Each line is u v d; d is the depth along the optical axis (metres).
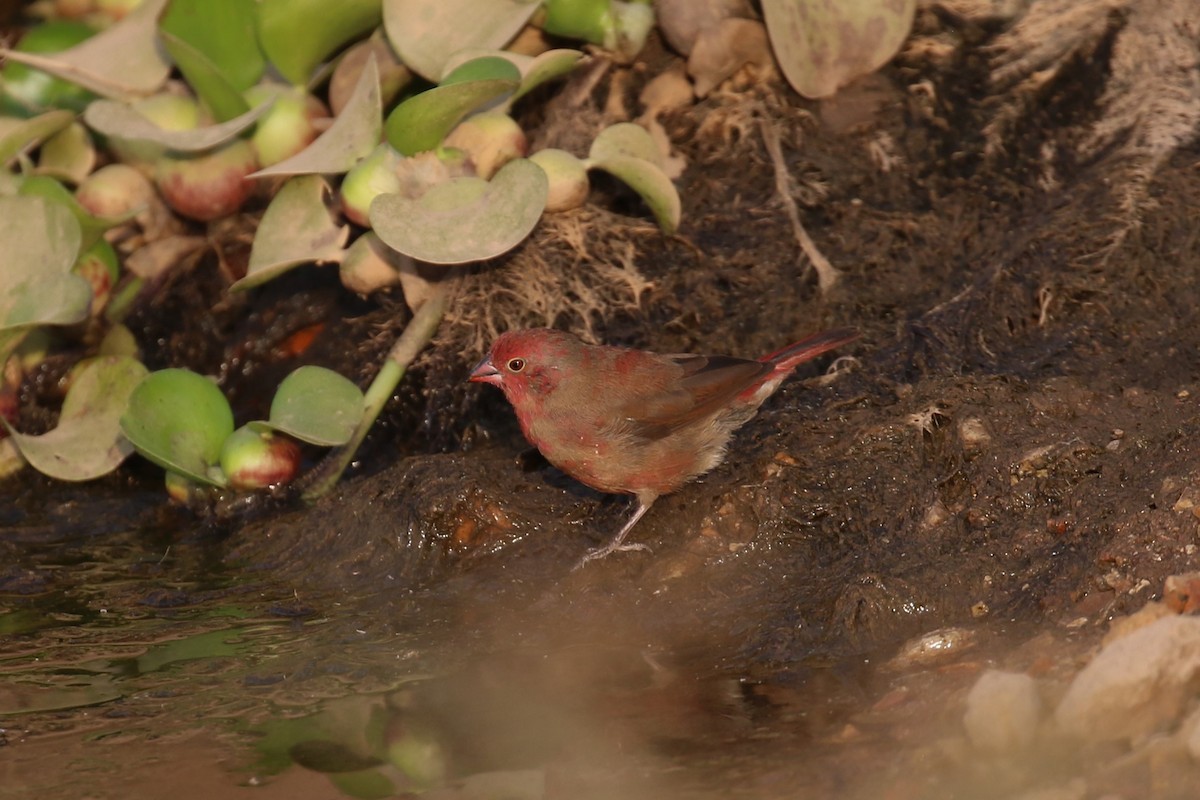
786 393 10.59
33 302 10.91
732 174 12.24
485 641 9.02
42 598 10.01
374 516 10.27
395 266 11.47
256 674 8.78
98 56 11.95
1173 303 10.48
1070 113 12.12
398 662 8.84
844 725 7.55
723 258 11.65
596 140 11.64
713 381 9.69
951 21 12.91
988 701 7.06
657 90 12.67
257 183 12.45
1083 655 7.60
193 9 11.52
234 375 12.41
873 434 9.89
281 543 10.53
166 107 11.90
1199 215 10.89
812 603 8.84
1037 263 10.89
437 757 7.66
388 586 9.82
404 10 11.65
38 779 7.63
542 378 9.62
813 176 12.06
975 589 8.55
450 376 11.35
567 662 8.66
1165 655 6.89
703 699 8.05
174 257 12.55
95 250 11.98
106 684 8.72
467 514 9.98
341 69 12.05
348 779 7.49
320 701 8.41
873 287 11.28
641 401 9.57
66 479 11.30
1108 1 12.69
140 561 10.55
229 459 10.81
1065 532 8.73
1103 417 9.53
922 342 10.65
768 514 9.61
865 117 12.35
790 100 12.59
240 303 12.51
